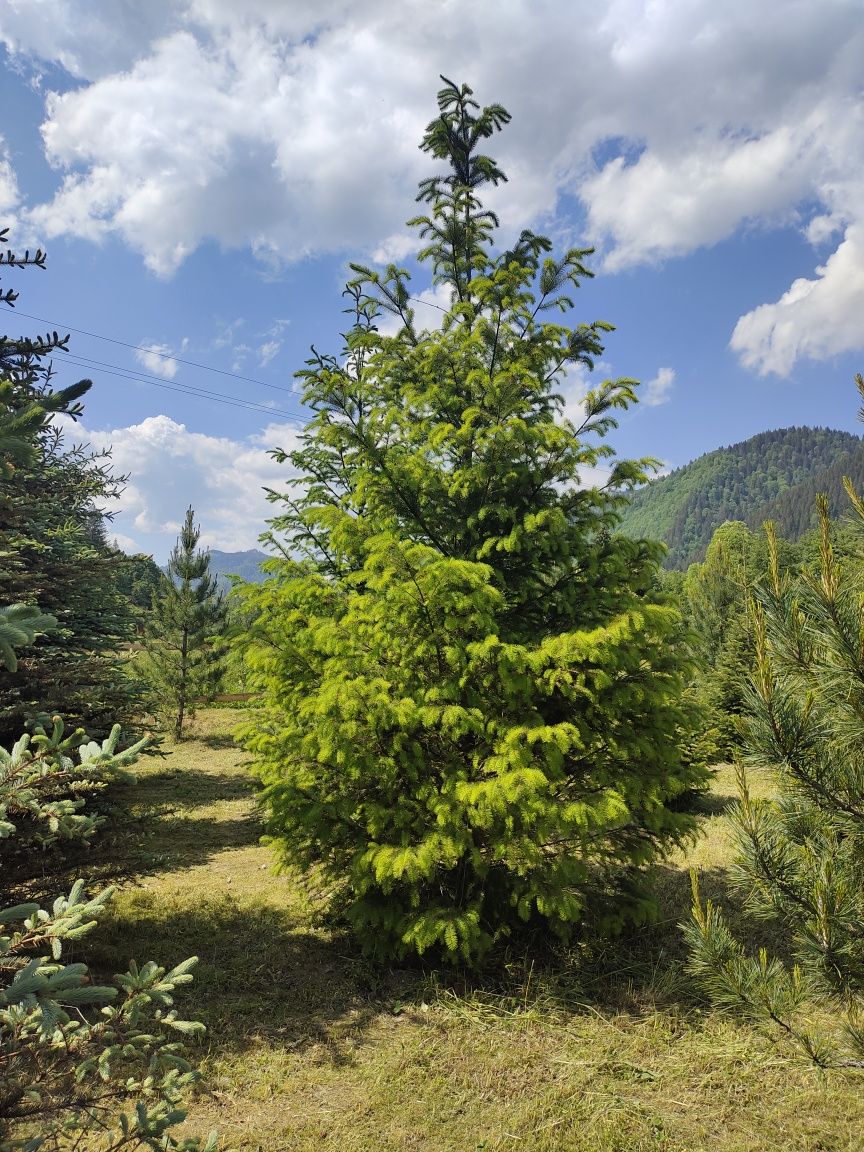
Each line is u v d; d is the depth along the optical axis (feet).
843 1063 9.52
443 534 20.51
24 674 18.22
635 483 19.39
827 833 9.48
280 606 19.80
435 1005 16.10
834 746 9.10
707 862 26.27
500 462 18.94
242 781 42.83
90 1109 8.61
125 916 20.70
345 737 16.28
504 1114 12.39
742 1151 11.45
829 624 8.96
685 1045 14.57
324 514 19.38
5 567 18.76
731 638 40.34
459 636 17.58
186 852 28.19
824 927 8.89
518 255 22.59
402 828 17.11
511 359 21.01
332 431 19.33
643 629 17.22
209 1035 14.65
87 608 28.63
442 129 22.81
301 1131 11.85
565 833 16.53
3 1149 6.88
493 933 18.17
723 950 10.15
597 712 17.89
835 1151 11.47
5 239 11.71
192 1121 12.04
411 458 19.34
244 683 21.49
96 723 20.25
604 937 18.99
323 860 18.47
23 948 7.06
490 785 15.19
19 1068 7.16
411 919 16.83
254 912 21.49
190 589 57.88
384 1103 12.66
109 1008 7.80
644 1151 11.48
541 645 16.71
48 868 14.69
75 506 28.45
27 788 7.34
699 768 18.48
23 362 13.41
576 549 19.11
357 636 17.81
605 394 18.95
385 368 20.42
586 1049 14.40
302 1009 15.96
